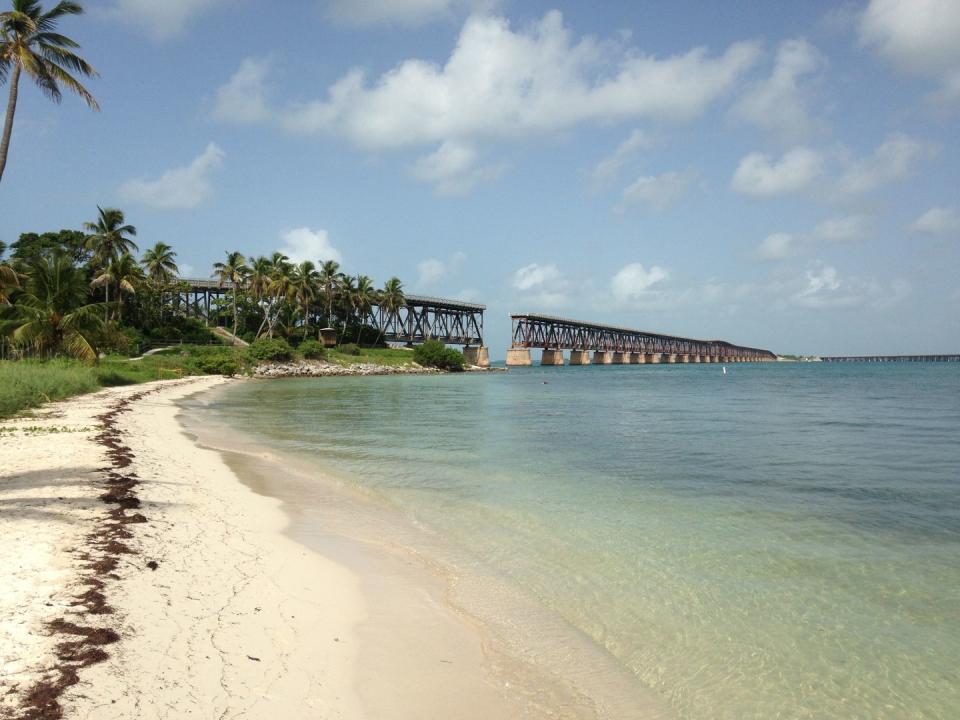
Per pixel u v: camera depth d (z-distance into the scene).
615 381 100.62
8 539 8.73
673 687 6.39
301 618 7.27
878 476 18.03
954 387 78.31
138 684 5.26
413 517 12.84
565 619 7.92
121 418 27.30
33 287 44.44
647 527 12.28
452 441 25.14
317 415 36.25
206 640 6.30
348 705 5.52
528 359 193.38
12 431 20.69
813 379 107.62
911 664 6.95
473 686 6.13
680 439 26.75
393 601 8.20
